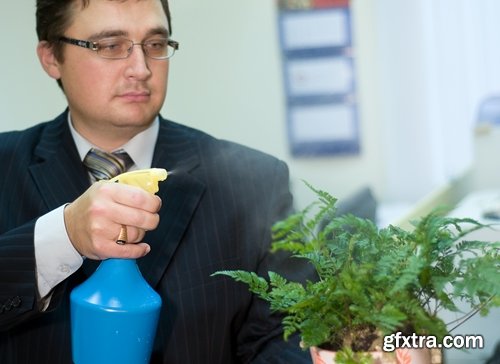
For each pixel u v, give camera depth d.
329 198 1.23
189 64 5.11
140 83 1.77
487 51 5.13
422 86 5.27
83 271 1.78
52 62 1.92
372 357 1.14
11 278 1.58
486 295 1.18
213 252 1.83
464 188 5.07
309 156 5.46
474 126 5.07
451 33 5.18
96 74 1.76
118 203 1.43
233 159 1.95
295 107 5.41
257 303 1.83
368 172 5.44
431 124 5.28
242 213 1.88
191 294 1.78
